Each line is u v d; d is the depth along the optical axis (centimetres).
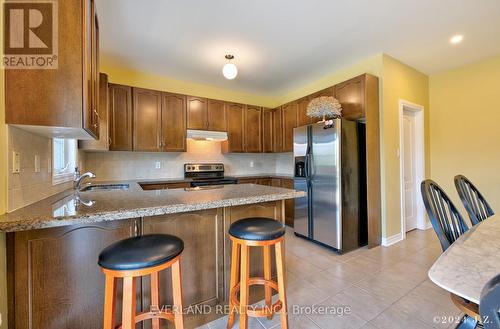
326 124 287
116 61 311
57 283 114
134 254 99
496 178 302
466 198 155
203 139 383
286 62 317
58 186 184
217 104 393
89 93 123
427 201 117
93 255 122
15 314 104
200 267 157
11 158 107
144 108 330
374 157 290
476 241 100
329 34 250
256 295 181
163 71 345
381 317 161
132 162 355
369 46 275
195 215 155
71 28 112
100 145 271
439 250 276
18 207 114
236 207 172
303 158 321
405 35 252
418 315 162
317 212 300
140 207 120
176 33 245
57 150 191
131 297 97
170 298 148
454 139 338
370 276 217
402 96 317
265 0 196
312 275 220
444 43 269
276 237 133
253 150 429
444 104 348
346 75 336
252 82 396
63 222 99
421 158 349
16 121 103
